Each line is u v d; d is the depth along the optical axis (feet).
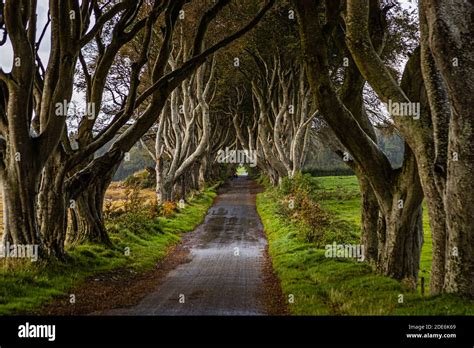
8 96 46.91
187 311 34.68
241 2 90.99
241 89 185.16
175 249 74.33
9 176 45.85
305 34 42.11
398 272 43.70
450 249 31.07
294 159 130.52
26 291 37.22
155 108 55.93
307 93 126.62
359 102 50.06
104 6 66.69
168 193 123.85
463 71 29.22
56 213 50.11
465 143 29.63
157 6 53.88
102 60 53.26
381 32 50.85
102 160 54.70
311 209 81.92
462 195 29.86
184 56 101.71
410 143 37.04
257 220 111.45
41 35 54.75
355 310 31.35
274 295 41.11
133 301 38.37
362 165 44.39
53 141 46.93
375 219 52.34
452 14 29.66
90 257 54.95
